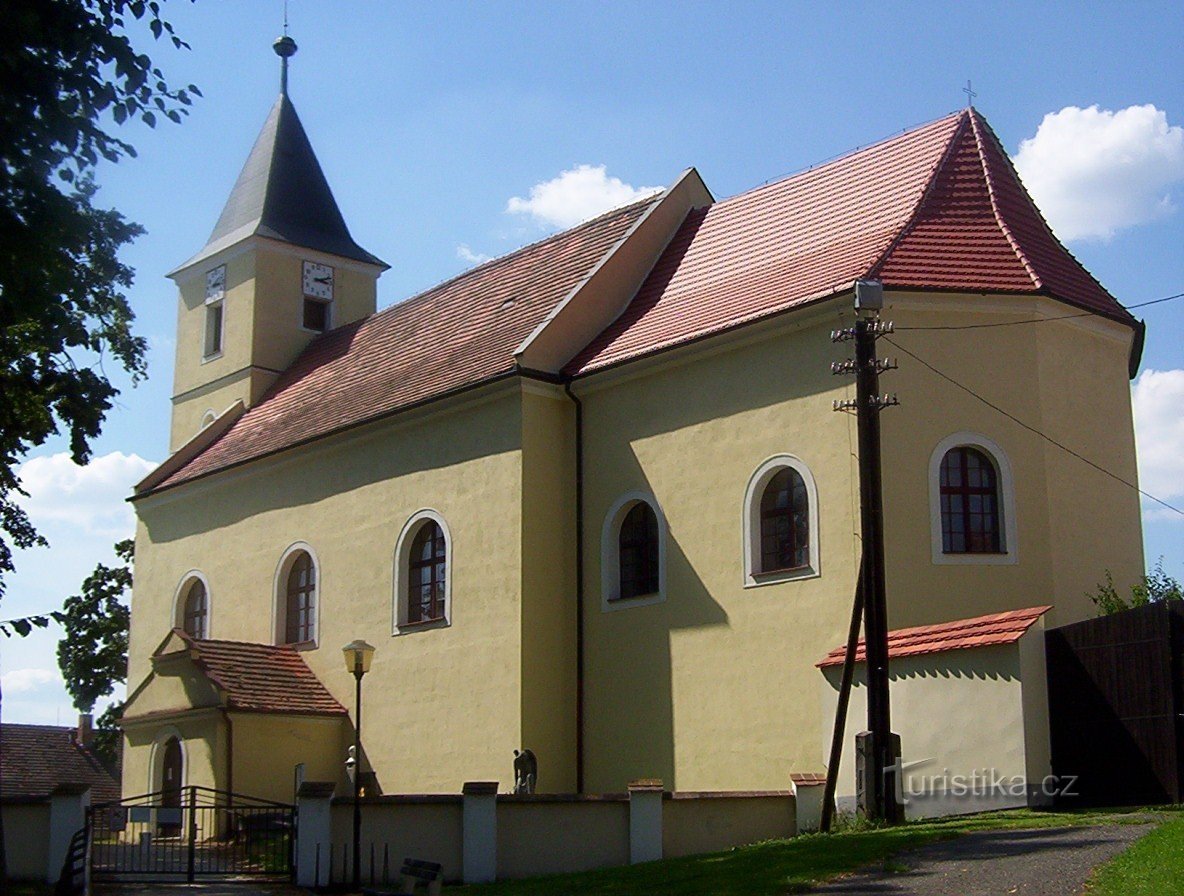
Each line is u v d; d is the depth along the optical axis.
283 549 30.91
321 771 27.84
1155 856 12.83
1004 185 24.58
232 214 38.44
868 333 18.27
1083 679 18.05
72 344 18.22
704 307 25.16
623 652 24.38
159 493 34.69
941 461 21.55
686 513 23.70
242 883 18.83
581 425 25.88
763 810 18.81
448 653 26.14
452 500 26.62
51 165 15.41
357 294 38.28
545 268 29.81
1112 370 23.56
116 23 15.74
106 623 48.28
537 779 24.33
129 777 29.00
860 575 18.11
